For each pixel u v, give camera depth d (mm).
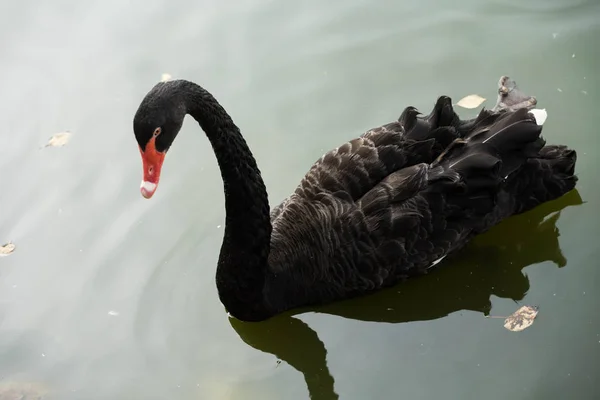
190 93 5922
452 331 6918
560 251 7316
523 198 7293
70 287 7609
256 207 6535
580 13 9445
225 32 10117
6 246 8023
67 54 10016
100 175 8617
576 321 6648
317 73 9461
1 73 9789
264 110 9109
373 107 8961
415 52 9508
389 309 7230
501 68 9047
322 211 6855
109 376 6816
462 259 7359
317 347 6949
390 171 6961
